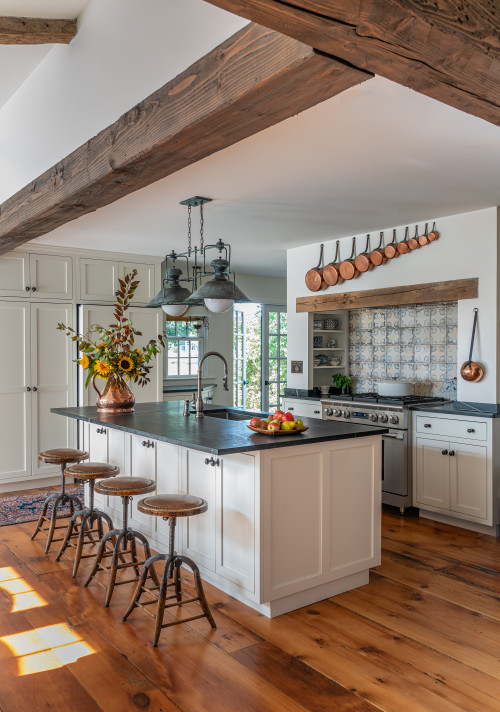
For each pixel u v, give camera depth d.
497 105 1.61
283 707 2.08
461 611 2.89
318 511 2.97
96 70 2.44
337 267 5.25
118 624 2.72
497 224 4.12
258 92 1.64
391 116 2.49
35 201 3.28
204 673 2.30
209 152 2.18
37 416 5.43
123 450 3.96
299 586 2.88
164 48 2.01
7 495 5.22
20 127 3.29
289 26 1.21
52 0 2.32
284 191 3.68
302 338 5.75
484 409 4.20
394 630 2.68
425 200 3.92
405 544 3.92
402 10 1.16
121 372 4.26
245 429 3.32
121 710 2.05
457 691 2.19
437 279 4.50
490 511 4.04
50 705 2.08
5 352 5.24
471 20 1.28
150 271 6.16
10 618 2.78
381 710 2.06
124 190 2.73
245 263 6.84
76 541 3.95
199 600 2.67
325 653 2.46
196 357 7.46
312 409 5.43
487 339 4.20
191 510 2.60
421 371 5.26
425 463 4.48
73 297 5.63
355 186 3.57
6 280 5.25
